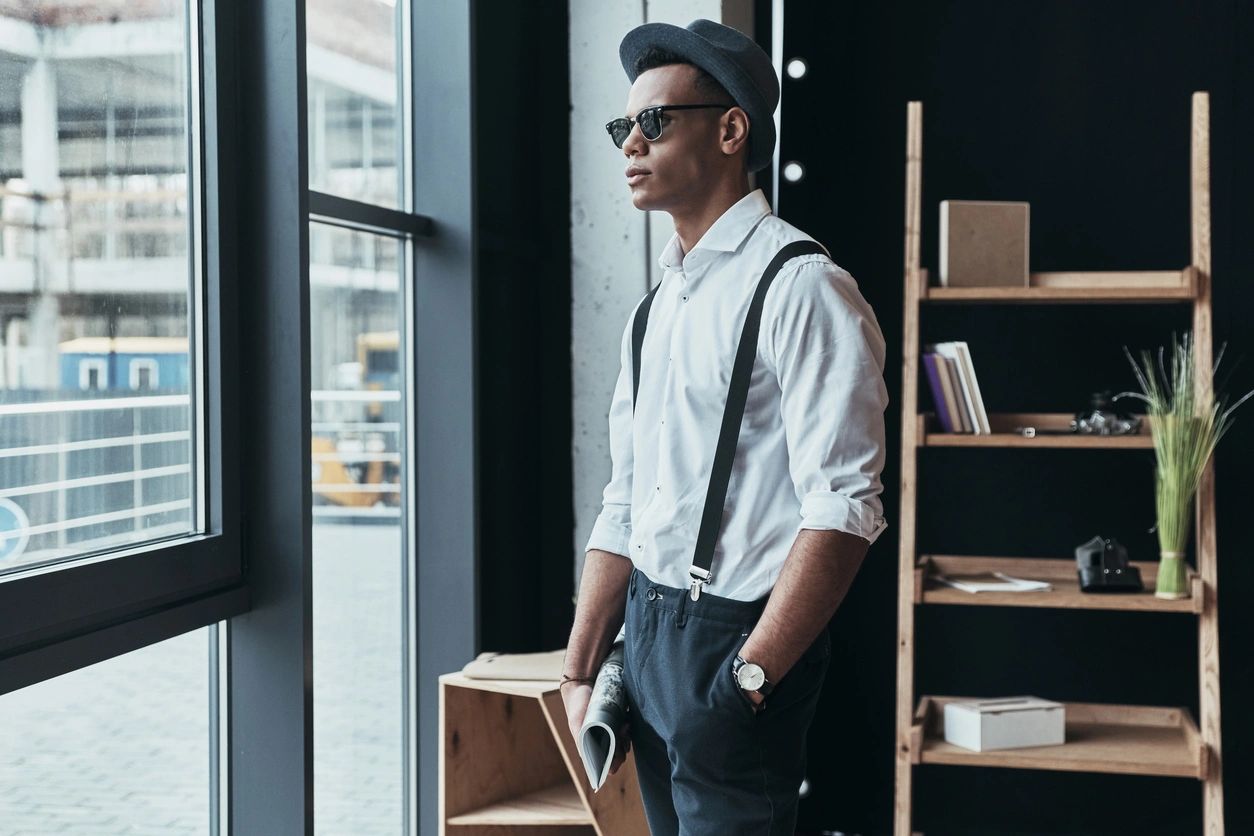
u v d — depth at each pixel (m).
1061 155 3.53
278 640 2.20
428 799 3.00
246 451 2.19
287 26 2.15
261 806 2.21
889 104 3.63
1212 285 3.45
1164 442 3.07
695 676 1.63
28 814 1.77
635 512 1.79
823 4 3.65
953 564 3.46
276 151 2.17
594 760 1.73
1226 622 3.46
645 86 1.76
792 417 1.62
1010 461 3.60
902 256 3.65
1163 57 3.46
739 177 1.77
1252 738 3.45
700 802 1.64
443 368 2.96
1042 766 3.06
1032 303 3.56
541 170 3.57
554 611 3.60
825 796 3.72
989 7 3.56
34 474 1.72
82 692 1.87
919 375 3.64
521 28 3.44
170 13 2.03
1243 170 3.42
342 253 2.67
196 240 2.10
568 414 3.58
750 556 1.64
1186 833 3.53
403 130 2.96
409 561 3.00
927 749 3.15
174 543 1.98
